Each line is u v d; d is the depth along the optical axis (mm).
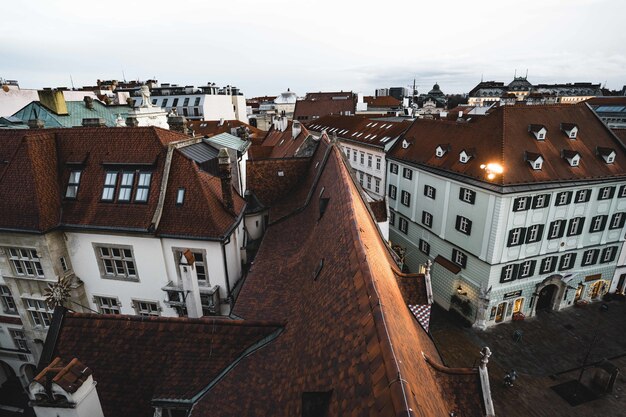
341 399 6578
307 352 9406
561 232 31031
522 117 31875
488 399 10023
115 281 21094
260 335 11727
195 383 10781
